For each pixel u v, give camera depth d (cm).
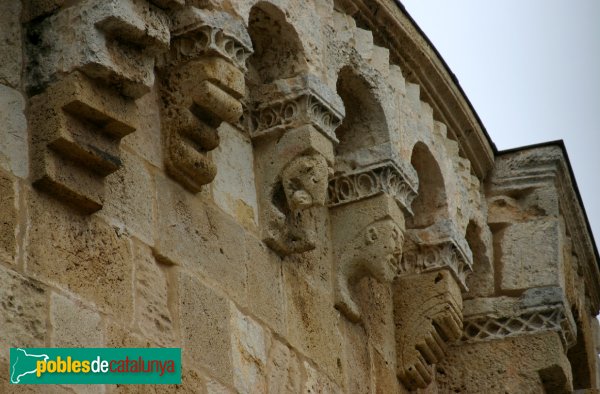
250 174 1634
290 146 1631
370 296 1867
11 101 1368
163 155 1502
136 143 1474
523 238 2147
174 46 1521
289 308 1645
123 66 1389
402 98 1873
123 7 1385
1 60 1377
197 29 1505
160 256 1458
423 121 1945
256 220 1623
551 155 2173
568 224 2245
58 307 1327
